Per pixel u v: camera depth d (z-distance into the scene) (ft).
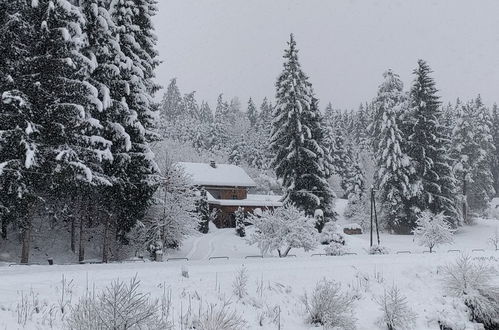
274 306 43.80
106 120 78.38
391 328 42.80
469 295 49.70
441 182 164.25
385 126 166.40
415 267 61.41
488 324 48.34
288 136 139.64
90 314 24.30
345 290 50.67
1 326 29.66
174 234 102.68
